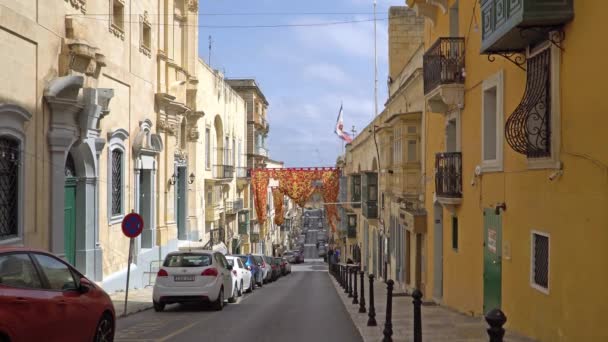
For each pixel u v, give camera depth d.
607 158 7.43
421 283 21.66
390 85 28.80
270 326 13.15
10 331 6.34
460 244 15.17
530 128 9.70
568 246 8.56
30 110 14.10
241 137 50.31
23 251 7.15
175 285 16.25
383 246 32.03
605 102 7.46
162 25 25.83
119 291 20.06
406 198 21.69
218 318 14.81
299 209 122.88
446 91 14.68
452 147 16.39
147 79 23.48
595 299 7.75
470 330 11.62
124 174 21.05
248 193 51.84
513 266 11.05
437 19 17.62
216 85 39.00
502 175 11.74
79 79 15.27
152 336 11.59
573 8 8.30
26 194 13.94
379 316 14.52
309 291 26.16
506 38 9.45
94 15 17.84
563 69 8.66
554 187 9.05
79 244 17.67
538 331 9.74
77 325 7.70
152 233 24.41
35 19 14.32
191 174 31.59
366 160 40.22
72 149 16.98
